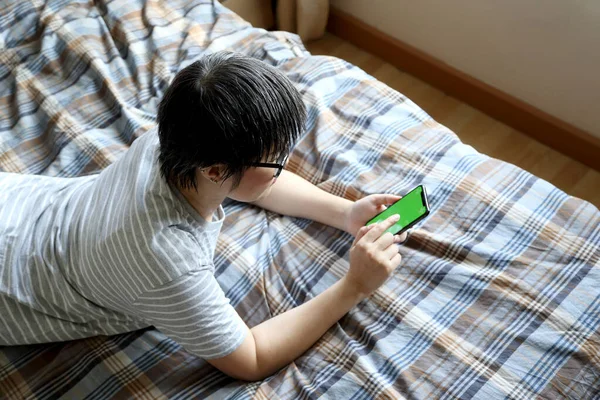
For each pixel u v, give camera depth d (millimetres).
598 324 958
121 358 1029
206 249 907
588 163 1776
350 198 1185
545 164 1804
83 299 989
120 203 894
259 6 2076
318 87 1353
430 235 1096
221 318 897
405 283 1059
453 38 1873
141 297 874
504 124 1910
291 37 1531
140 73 1431
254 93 742
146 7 1560
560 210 1107
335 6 2141
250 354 951
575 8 1526
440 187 1167
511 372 932
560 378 918
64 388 1005
